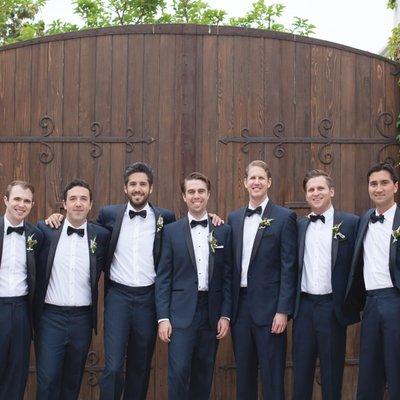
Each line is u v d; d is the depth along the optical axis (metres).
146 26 5.56
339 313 4.41
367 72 5.68
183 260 4.53
